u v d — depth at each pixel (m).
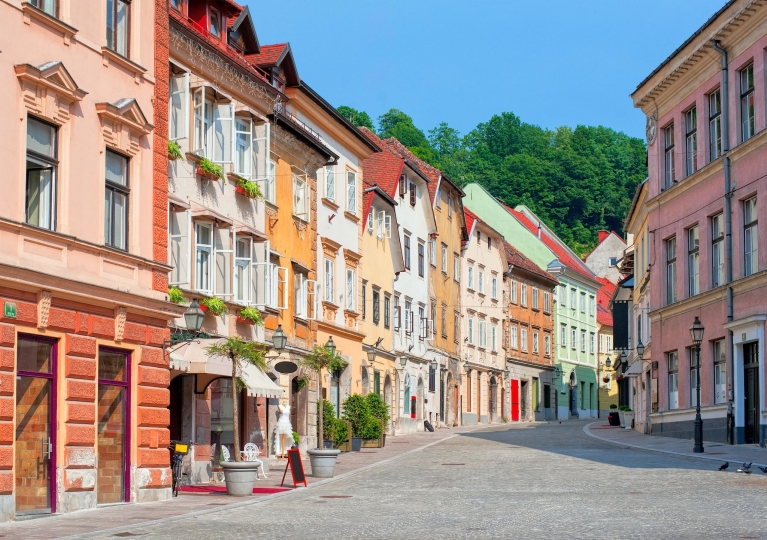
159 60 25.08
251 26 37.88
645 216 52.16
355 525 18.98
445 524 18.97
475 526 18.61
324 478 29.25
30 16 20.28
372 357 51.00
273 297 35.38
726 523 18.33
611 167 129.38
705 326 40.75
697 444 34.81
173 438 28.31
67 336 21.20
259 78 33.75
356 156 48.62
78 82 21.77
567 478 27.62
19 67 19.80
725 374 39.09
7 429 19.22
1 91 19.38
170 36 27.89
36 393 20.47
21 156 19.86
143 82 24.34
